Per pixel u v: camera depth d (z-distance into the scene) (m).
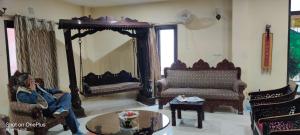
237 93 4.29
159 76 5.37
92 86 5.00
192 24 5.50
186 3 5.50
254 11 4.93
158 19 5.75
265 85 5.00
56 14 5.16
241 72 4.98
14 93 3.30
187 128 3.66
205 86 4.85
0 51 3.86
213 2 5.29
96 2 5.53
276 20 4.81
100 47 6.21
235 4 4.96
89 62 6.17
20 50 4.05
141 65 5.32
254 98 3.47
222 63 4.89
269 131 2.32
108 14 6.14
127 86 5.09
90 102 5.45
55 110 3.30
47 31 4.69
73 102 4.30
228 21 5.21
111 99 5.72
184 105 3.66
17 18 4.02
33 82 3.37
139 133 2.57
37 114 3.07
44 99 3.32
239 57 5.03
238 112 4.29
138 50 5.33
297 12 4.69
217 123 3.85
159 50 5.85
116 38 6.12
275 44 4.86
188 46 5.59
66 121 3.44
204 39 5.44
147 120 2.94
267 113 2.85
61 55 5.30
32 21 4.34
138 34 5.12
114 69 6.20
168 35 5.76
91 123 2.92
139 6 5.87
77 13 5.88
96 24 4.34
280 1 4.75
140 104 5.21
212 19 5.33
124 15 6.02
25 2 4.34
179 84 4.99
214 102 4.39
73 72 4.32
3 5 3.89
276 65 4.89
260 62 5.00
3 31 3.92
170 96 4.62
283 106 2.83
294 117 2.40
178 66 5.16
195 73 4.97
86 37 6.07
